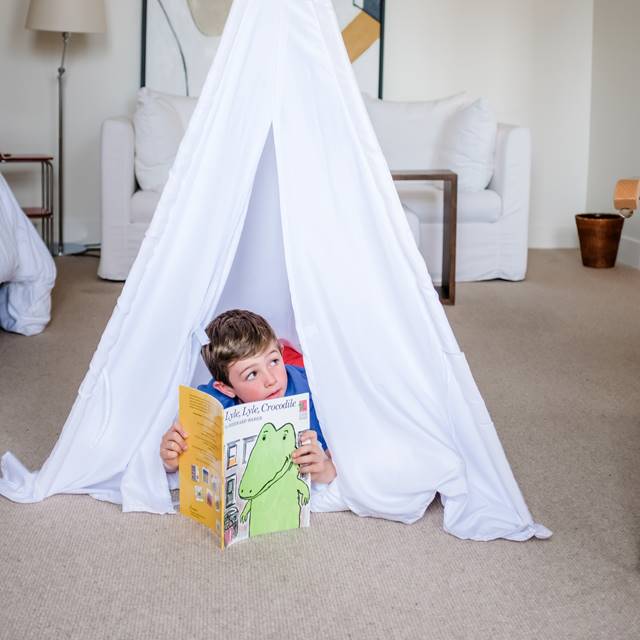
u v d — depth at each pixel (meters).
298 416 1.72
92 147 4.88
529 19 4.96
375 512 1.79
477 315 3.63
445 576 1.60
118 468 1.88
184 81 4.79
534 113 5.05
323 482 1.83
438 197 4.18
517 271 4.29
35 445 2.21
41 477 1.88
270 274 2.15
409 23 4.91
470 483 1.81
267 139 1.97
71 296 3.84
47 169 4.78
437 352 1.76
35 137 4.84
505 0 4.93
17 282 3.22
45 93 4.80
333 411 1.80
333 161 1.74
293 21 1.70
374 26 4.84
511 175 4.22
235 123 1.72
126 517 1.80
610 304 3.79
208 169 1.73
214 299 1.82
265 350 1.78
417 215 4.20
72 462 1.88
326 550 1.68
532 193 5.14
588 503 1.90
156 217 1.73
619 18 4.65
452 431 1.80
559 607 1.51
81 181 4.91
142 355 1.82
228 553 1.67
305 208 1.76
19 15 4.72
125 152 4.07
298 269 1.77
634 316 3.59
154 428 1.85
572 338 3.27
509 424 2.38
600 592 1.55
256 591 1.54
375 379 1.80
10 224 3.13
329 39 1.70
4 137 4.82
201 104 1.70
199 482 1.75
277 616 1.47
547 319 3.55
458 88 4.99
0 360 2.92
